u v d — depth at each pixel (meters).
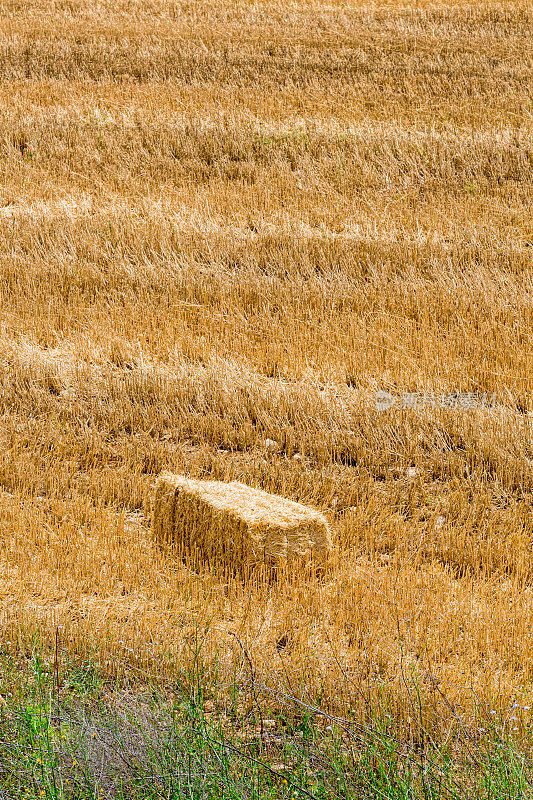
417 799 12.31
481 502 23.50
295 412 27.59
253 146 52.38
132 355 31.50
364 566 20.48
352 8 82.88
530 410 28.30
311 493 23.81
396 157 50.91
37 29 75.81
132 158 51.12
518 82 62.66
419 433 26.53
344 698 14.91
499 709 14.66
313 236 41.03
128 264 38.41
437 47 70.12
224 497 20.92
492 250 39.25
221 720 14.47
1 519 21.83
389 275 37.66
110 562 19.95
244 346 31.92
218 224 42.88
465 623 17.84
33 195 46.31
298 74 65.06
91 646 16.11
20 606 17.66
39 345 32.50
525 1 84.00
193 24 78.31
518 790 12.11
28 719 13.23
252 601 18.64
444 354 31.05
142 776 12.34
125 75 65.31
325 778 12.56
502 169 49.03
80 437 26.72
